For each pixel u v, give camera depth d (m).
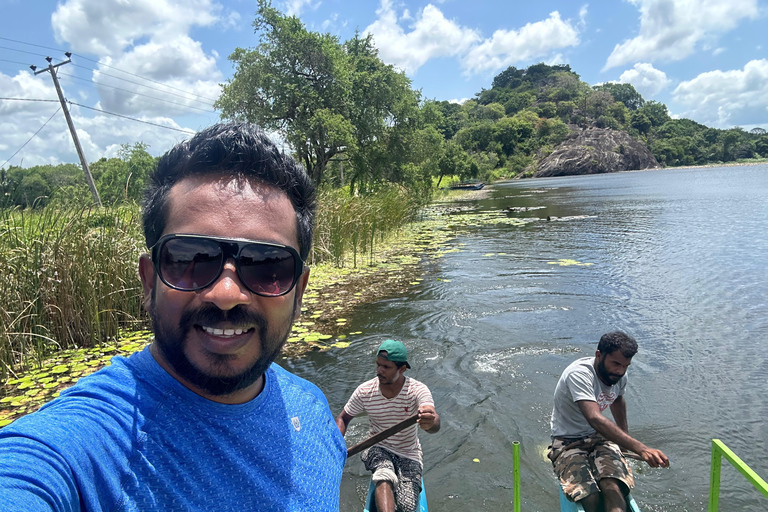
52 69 17.17
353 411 3.42
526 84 147.75
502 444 3.96
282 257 0.93
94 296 5.89
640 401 4.57
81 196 7.27
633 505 2.89
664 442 3.91
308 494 0.97
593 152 99.69
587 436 3.23
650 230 15.16
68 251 5.91
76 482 0.70
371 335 6.38
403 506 2.98
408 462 3.24
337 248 10.92
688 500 3.27
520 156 100.56
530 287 8.67
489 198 37.47
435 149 24.47
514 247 13.09
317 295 8.40
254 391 1.03
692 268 9.71
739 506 3.20
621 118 123.31
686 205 22.83
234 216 0.88
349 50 24.80
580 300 7.80
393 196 16.34
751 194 26.84
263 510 0.87
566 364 5.39
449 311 7.33
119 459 0.76
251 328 0.89
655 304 7.46
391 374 3.20
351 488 3.52
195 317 0.84
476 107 130.00
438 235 16.05
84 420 0.76
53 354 5.66
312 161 21.17
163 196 0.92
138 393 0.85
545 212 23.09
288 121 20.23
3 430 0.73
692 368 5.21
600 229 15.99
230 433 0.90
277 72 19.42
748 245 11.73
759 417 4.20
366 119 21.27
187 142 0.95
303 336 6.36
